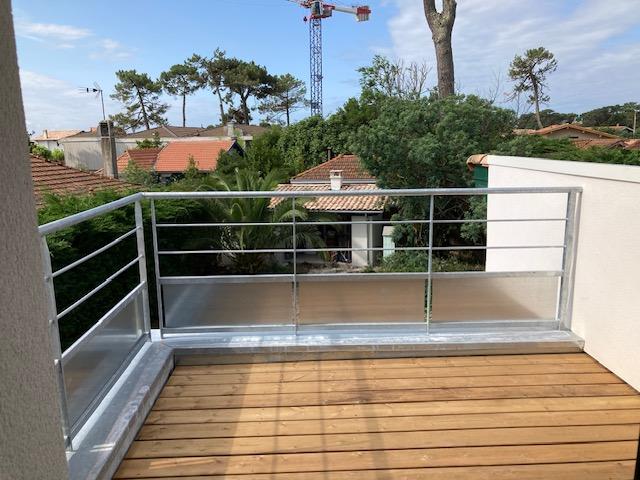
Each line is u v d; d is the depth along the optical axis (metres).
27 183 0.94
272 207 10.94
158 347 2.60
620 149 5.94
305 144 25.30
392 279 2.74
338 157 20.53
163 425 2.06
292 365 2.63
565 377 2.44
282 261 11.79
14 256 0.89
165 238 8.30
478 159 5.44
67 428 1.68
